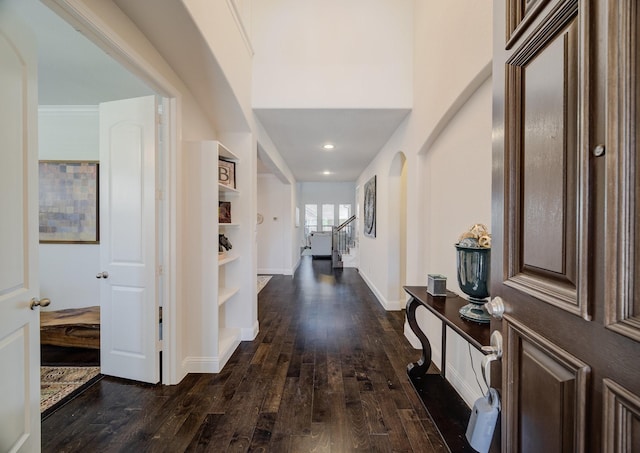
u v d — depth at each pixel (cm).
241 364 269
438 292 217
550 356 60
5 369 131
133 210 232
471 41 188
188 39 194
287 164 611
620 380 44
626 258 44
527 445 68
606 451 46
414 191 312
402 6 317
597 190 49
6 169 130
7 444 132
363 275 662
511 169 76
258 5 320
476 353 199
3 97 128
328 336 335
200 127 276
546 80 63
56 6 133
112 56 172
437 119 247
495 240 84
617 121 45
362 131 391
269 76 317
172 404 209
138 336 234
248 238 318
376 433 182
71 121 356
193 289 254
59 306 360
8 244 132
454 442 171
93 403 209
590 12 49
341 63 317
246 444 173
